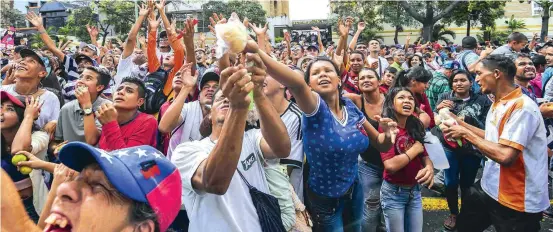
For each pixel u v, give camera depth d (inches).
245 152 77.4
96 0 999.6
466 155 157.8
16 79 138.9
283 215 82.6
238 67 55.3
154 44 187.5
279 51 424.8
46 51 319.9
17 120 103.5
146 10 197.8
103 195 40.0
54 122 122.8
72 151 40.8
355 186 113.9
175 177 44.6
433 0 916.6
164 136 123.9
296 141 109.3
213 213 71.9
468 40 254.7
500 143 103.3
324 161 98.5
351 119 102.6
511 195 107.3
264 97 69.1
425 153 121.3
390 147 114.7
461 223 120.7
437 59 501.0
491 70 108.3
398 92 120.5
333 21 1097.4
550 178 197.2
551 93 203.3
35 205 104.9
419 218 122.3
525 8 1378.0
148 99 151.9
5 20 643.5
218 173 61.7
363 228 134.0
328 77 99.7
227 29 56.4
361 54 219.9
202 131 84.6
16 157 91.6
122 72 206.8
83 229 39.0
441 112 113.8
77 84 127.8
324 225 105.3
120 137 102.4
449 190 160.6
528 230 109.6
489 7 976.3
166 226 43.4
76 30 996.6
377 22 1074.7
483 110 163.2
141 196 40.1
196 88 140.1
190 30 131.6
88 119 109.8
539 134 105.0
